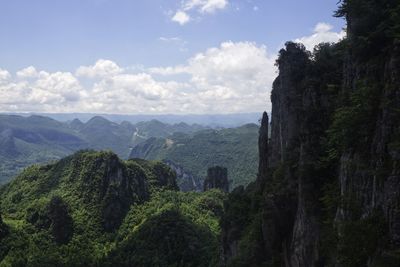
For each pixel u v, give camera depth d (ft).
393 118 116.06
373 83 131.23
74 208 542.57
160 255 408.26
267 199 198.70
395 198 110.32
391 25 131.64
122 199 561.43
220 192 611.06
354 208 127.54
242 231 249.75
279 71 241.35
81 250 476.54
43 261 421.59
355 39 144.56
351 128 134.62
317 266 154.92
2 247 443.32
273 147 248.52
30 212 519.19
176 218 456.86
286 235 190.80
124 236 504.43
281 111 231.09
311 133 181.37
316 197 167.02
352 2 149.28
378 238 113.80
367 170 124.16
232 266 214.28
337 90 186.91
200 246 420.77
